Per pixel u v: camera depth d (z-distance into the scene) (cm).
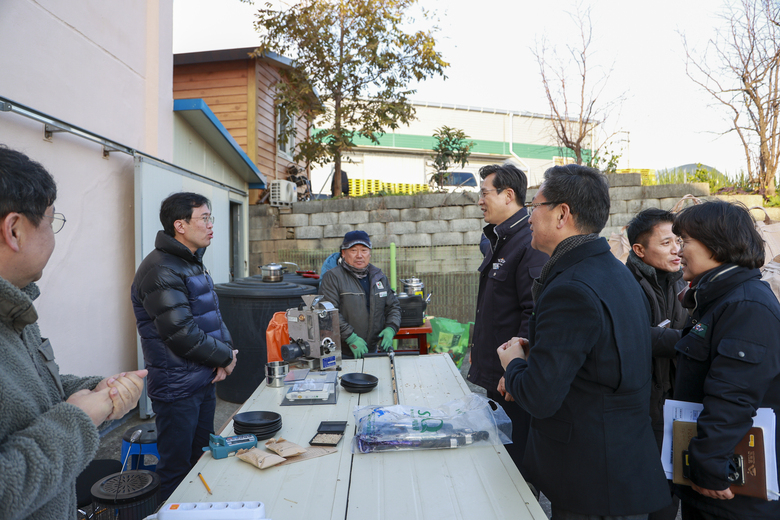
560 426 139
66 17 365
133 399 113
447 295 736
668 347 195
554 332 131
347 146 883
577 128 1054
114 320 418
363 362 285
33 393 96
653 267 219
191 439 244
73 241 369
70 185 367
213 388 264
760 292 149
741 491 141
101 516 172
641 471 136
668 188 668
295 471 150
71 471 91
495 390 244
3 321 96
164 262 237
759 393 139
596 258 141
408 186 1506
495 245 249
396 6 853
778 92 761
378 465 153
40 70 339
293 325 262
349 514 126
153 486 175
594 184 142
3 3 306
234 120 862
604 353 131
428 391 226
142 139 474
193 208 245
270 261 799
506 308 241
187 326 232
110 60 421
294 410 203
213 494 137
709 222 157
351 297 358
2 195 91
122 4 439
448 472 148
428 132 1688
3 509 79
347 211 770
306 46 863
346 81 885
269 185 834
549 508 281
